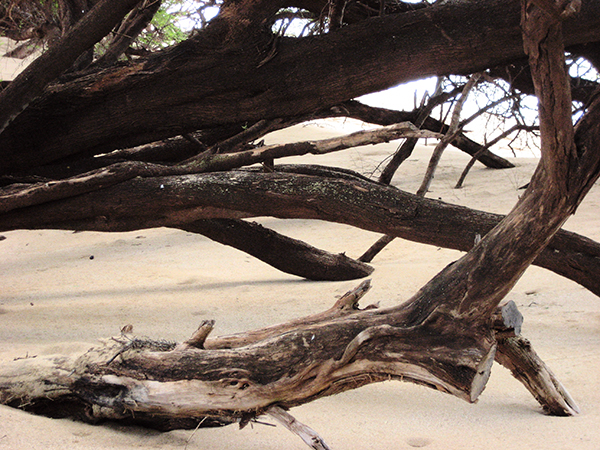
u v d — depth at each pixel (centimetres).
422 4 678
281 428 358
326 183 598
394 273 782
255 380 318
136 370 339
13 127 669
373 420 359
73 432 328
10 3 862
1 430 308
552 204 291
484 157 1382
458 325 305
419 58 577
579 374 412
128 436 331
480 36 557
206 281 816
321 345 320
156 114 652
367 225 594
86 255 987
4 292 777
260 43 607
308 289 747
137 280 824
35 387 356
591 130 285
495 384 431
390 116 750
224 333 569
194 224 754
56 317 640
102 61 763
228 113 639
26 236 1152
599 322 532
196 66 621
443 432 333
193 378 327
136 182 625
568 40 543
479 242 319
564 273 552
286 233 1051
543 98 261
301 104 621
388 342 306
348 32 595
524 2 241
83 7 838
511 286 307
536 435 318
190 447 318
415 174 1392
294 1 654
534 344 488
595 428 321
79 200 631
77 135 675
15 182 696
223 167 631
